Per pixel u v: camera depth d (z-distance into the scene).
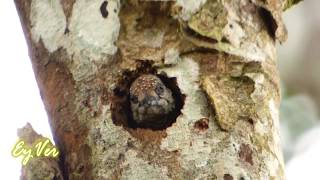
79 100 0.98
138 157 0.94
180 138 0.94
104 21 0.98
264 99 0.98
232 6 0.99
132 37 0.97
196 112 0.95
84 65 0.99
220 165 0.93
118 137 0.95
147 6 0.96
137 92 0.98
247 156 0.94
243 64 0.97
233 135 0.95
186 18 0.96
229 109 0.95
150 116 0.99
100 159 0.95
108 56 0.98
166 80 0.98
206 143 0.94
